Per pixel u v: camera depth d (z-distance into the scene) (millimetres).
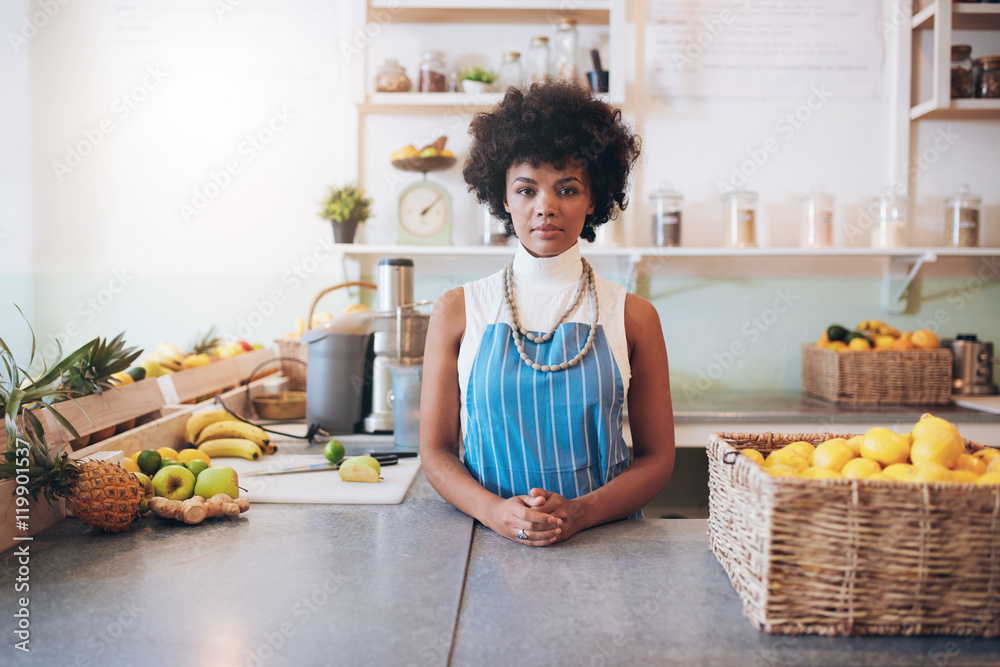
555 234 1038
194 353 2105
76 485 917
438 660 597
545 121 1012
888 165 2410
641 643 628
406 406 1478
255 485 1179
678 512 2443
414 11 2289
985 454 783
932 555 628
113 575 792
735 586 739
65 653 614
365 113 2406
